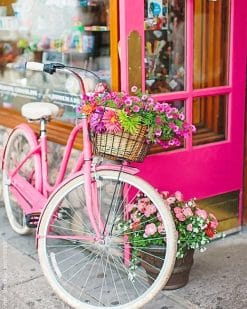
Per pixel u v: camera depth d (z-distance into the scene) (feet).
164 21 13.19
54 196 12.34
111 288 12.80
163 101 13.34
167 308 12.16
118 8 12.76
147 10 12.93
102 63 13.71
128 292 12.67
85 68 14.24
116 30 12.85
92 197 12.15
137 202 12.67
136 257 12.62
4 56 17.06
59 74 15.14
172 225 11.72
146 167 13.26
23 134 14.62
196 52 13.66
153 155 13.30
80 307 12.11
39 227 12.37
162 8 13.12
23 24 16.53
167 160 13.48
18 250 14.40
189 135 13.06
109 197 13.21
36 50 16.16
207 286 12.73
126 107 11.51
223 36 13.97
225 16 13.89
